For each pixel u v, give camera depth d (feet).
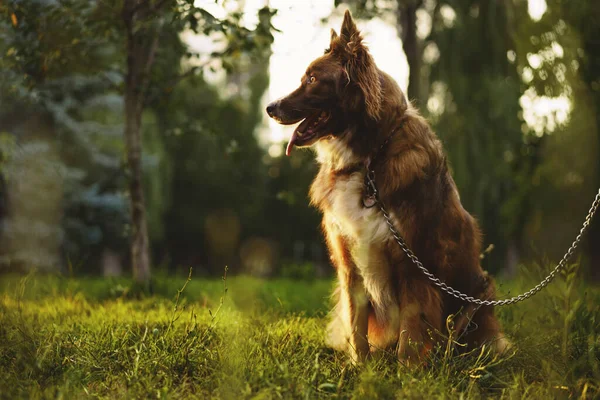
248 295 24.91
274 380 11.55
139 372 12.32
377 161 14.49
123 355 13.67
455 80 41.65
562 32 38.32
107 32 24.59
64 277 28.81
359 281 15.15
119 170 27.50
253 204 118.73
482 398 12.20
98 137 63.62
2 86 26.02
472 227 15.78
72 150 62.08
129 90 26.30
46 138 57.98
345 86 14.83
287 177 116.57
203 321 17.81
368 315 15.34
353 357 14.93
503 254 61.67
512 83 41.37
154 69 26.71
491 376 12.91
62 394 10.68
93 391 11.80
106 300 24.93
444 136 42.09
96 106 62.85
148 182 81.25
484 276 16.30
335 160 15.15
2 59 23.63
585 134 40.83
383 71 15.17
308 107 15.10
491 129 41.88
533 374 13.17
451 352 13.58
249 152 110.83
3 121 54.34
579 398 11.19
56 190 59.57
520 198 44.98
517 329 16.52
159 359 13.03
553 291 18.79
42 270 57.57
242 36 23.54
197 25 21.50
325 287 33.53
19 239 57.00
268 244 119.24
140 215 27.02
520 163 44.11
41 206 58.34
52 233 59.41
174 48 25.96
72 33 23.39
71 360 13.21
